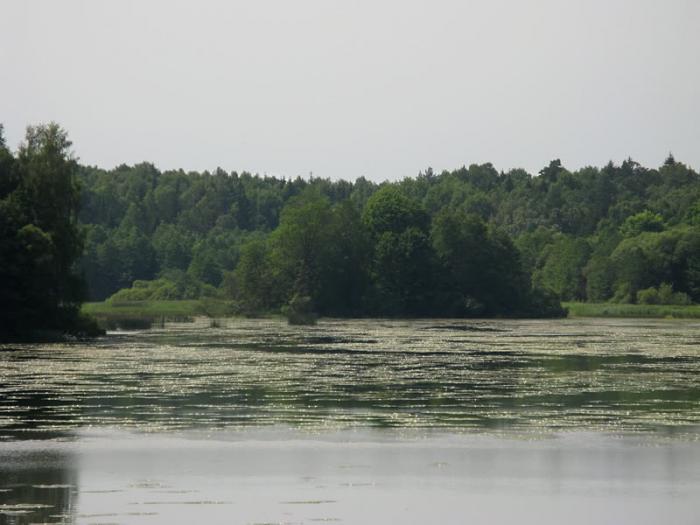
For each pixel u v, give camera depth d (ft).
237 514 208.54
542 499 225.35
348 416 338.54
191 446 282.77
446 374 472.44
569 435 302.45
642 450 279.28
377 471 251.60
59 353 588.09
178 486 233.14
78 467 252.83
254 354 586.45
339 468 254.68
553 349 647.56
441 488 234.38
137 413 342.03
